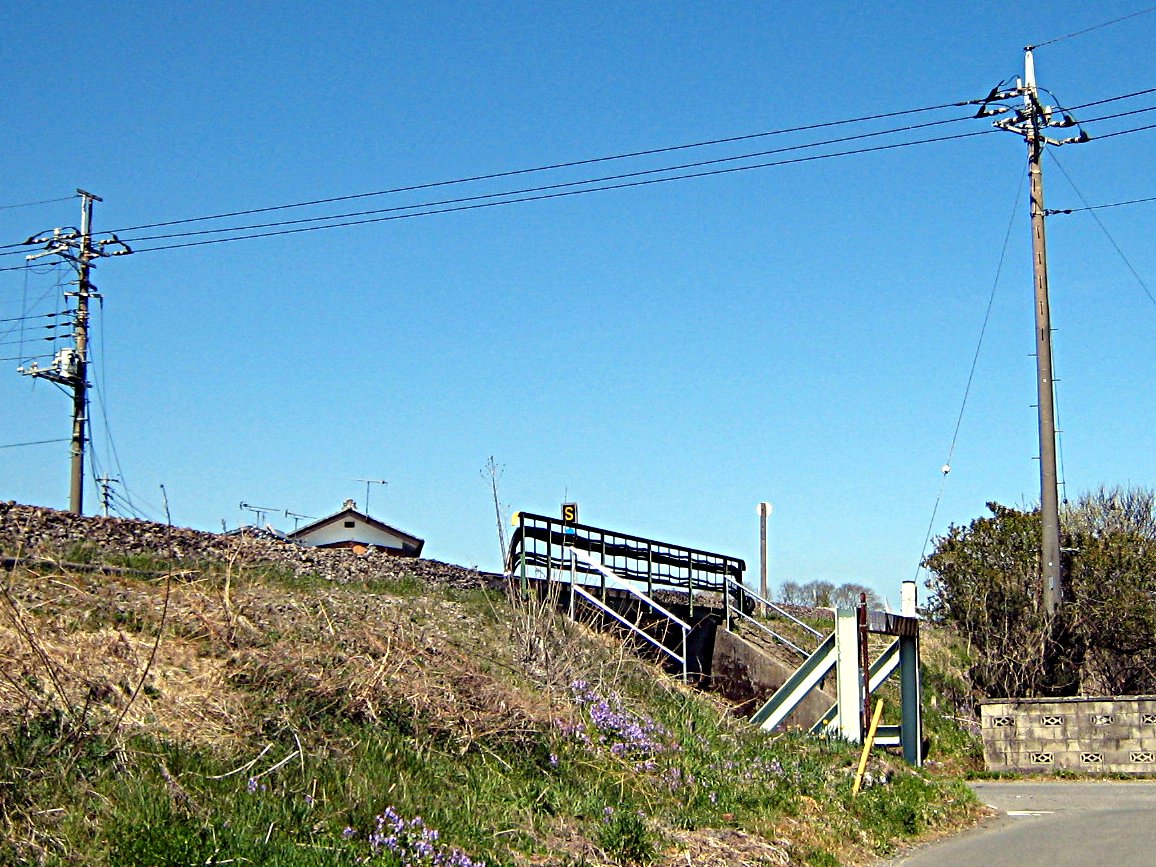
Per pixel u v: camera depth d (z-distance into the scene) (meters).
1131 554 26.50
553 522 19.28
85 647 9.86
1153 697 21.56
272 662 10.77
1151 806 16.81
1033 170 26.67
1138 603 25.61
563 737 12.52
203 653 10.79
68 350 31.36
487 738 11.50
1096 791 19.36
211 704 9.82
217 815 8.04
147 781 8.19
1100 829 14.30
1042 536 25.92
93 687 9.22
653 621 21.41
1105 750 21.72
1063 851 12.62
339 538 39.75
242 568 14.06
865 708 17.62
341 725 10.41
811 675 18.02
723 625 24.33
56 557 11.84
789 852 11.50
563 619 17.05
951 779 18.55
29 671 9.10
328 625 12.28
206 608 11.62
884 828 13.75
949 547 27.69
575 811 10.71
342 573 16.69
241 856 7.52
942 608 27.44
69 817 7.48
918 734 19.08
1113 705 21.81
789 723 21.14
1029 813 16.53
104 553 13.39
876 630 18.17
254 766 9.09
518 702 12.48
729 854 10.82
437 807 9.52
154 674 9.99
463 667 12.73
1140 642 25.64
